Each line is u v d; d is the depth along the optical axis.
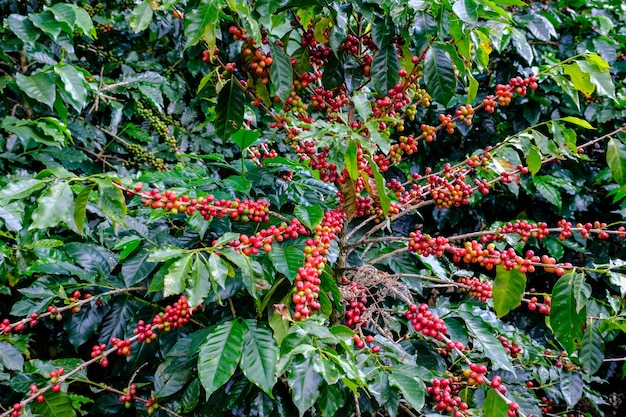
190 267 1.10
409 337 1.39
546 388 1.55
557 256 1.87
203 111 2.16
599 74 1.23
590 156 2.14
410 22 1.22
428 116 2.03
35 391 1.20
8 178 1.63
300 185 1.48
